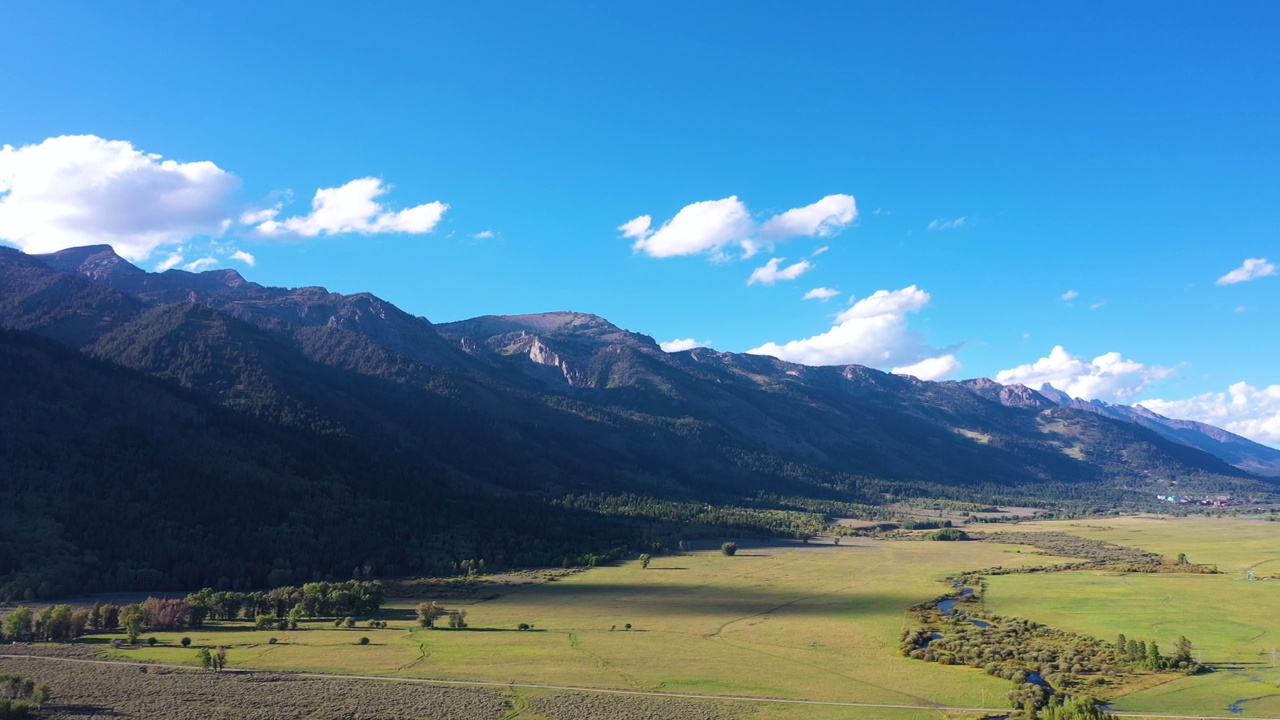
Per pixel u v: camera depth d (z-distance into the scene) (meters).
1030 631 144.75
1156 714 96.44
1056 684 108.81
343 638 142.88
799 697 104.94
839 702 102.69
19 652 128.12
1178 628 147.62
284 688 106.88
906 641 138.25
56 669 116.69
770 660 126.25
